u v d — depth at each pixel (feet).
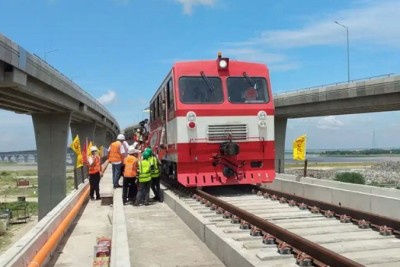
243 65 47.93
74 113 152.05
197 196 44.42
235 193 49.37
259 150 46.75
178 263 25.71
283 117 174.09
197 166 45.37
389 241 27.07
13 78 79.05
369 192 42.19
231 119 46.16
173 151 47.50
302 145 57.62
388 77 118.32
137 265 25.57
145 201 48.57
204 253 27.76
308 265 21.24
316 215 35.47
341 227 30.89
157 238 31.91
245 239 26.21
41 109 127.65
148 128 76.54
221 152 45.62
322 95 141.69
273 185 57.31
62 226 36.35
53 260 31.55
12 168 535.60
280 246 23.44
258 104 47.14
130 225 36.83
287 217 34.68
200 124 45.50
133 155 51.65
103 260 27.58
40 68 93.30
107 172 111.65
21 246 24.38
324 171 215.92
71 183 220.02
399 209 34.96
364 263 22.40
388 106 127.44
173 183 57.62
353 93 129.70
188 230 34.53
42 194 133.59
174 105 45.96
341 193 42.96
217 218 33.81
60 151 135.03
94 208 54.49
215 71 46.96
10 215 128.26
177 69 46.37
